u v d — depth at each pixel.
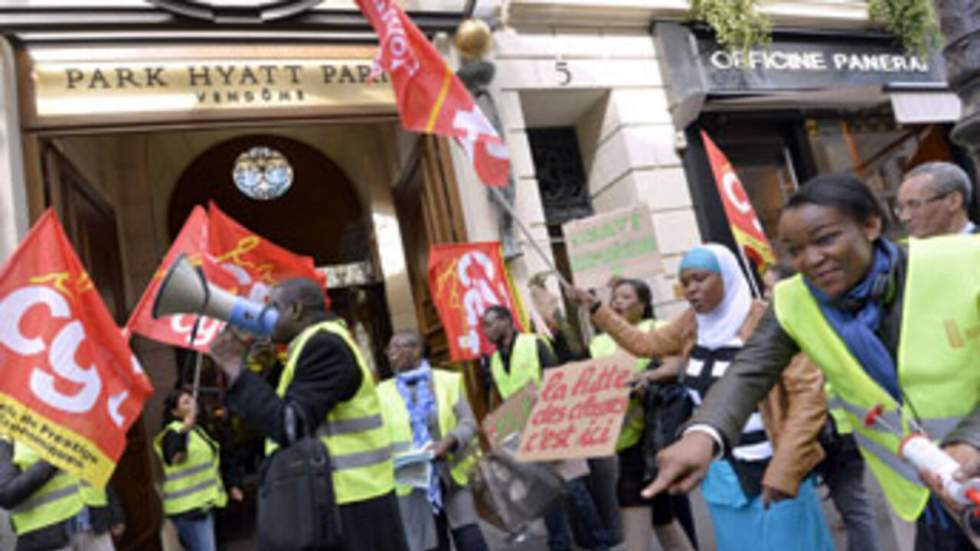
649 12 8.23
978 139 3.14
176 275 2.51
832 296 1.57
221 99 6.69
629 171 7.97
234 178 11.59
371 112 7.16
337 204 11.98
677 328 3.19
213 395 7.82
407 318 10.80
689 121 8.17
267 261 5.39
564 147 8.73
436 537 4.16
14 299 3.57
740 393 1.62
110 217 8.59
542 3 7.69
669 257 7.86
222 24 6.64
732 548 2.48
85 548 4.14
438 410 4.31
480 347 5.98
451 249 6.09
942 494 1.26
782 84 8.85
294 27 6.93
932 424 1.47
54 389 3.54
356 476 2.76
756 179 9.19
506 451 3.95
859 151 9.97
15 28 5.91
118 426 3.70
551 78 7.83
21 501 3.82
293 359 2.74
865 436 1.63
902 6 9.46
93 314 3.78
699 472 1.46
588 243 4.43
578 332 7.59
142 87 6.45
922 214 3.03
